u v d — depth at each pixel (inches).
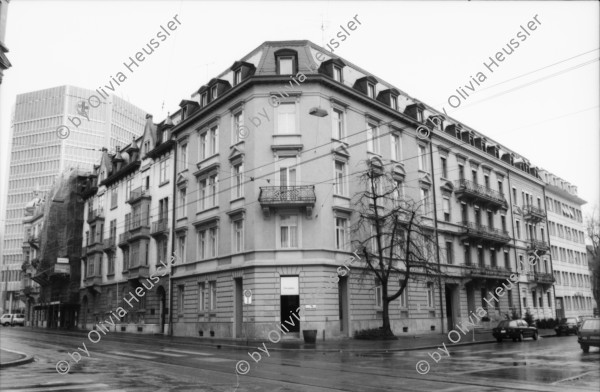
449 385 448.5
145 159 1658.5
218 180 1273.4
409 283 1336.1
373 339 1080.2
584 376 513.0
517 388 430.9
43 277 2337.6
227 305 1180.5
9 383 465.4
